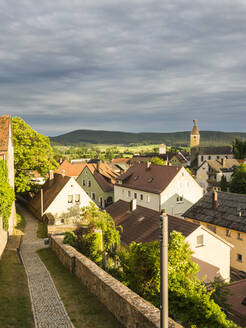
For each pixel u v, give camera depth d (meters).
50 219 33.34
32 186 43.66
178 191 45.94
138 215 31.91
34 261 21.48
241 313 17.17
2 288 14.41
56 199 37.94
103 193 58.91
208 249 25.30
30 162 40.41
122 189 55.00
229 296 19.52
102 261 22.89
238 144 118.12
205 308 12.23
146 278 15.61
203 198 38.69
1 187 19.84
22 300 13.25
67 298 13.75
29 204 47.00
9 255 22.56
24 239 29.86
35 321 11.26
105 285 12.71
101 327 10.88
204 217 35.44
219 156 126.81
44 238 30.27
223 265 26.09
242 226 30.86
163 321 6.93
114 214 35.84
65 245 21.50
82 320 11.42
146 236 27.02
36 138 42.38
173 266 15.41
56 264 20.38
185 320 12.63
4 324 10.58
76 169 75.88
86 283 15.41
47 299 13.61
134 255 15.88
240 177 62.41
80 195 39.22
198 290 14.23
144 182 50.25
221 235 33.25
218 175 82.38
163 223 6.81
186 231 24.84
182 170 46.19
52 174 45.00
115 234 25.05
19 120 40.84
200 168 88.88
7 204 20.72
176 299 13.40
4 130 29.55
